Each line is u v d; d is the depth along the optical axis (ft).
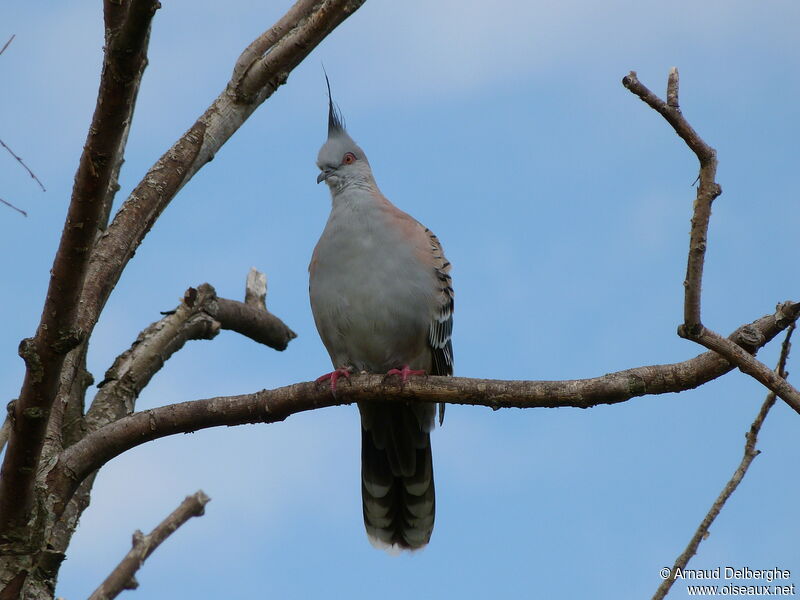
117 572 30.37
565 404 26.89
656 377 26.21
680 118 22.43
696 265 22.86
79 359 33.58
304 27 35.99
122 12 23.48
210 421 29.81
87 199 24.45
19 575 27.32
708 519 25.04
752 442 25.29
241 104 37.01
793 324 24.16
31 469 26.66
